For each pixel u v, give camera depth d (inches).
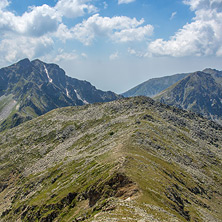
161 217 1877.5
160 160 4308.6
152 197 2437.3
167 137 5979.3
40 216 3939.5
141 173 3029.0
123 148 4463.6
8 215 5305.1
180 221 1941.4
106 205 2219.5
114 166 3326.8
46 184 5551.2
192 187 4013.3
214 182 4722.0
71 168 5452.8
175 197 2925.7
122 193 2559.1
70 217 3260.3
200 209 3228.3
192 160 5315.0
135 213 1847.9
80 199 3563.0
